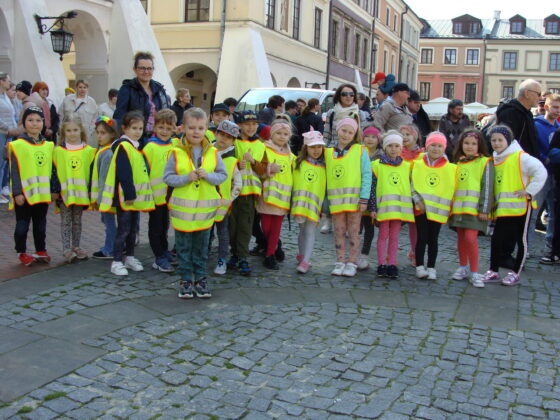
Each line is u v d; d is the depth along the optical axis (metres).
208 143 4.93
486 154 5.75
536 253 7.28
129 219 5.53
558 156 6.42
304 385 3.45
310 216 5.77
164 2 20.53
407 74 48.12
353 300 5.09
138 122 5.48
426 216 5.72
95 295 4.90
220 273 5.71
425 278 5.88
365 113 9.37
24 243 5.65
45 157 5.64
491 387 3.49
